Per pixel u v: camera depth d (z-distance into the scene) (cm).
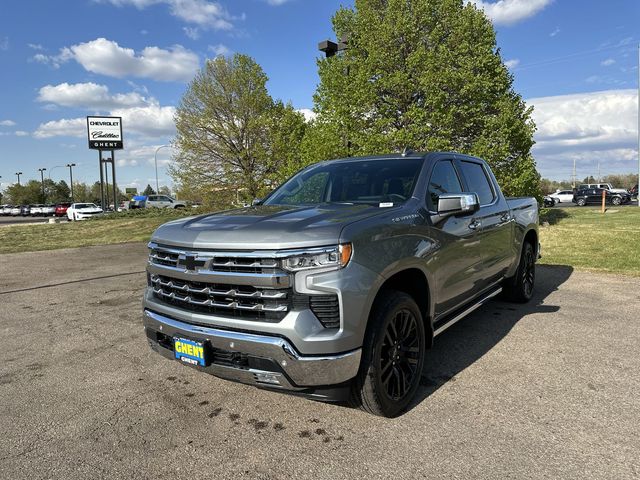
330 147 1333
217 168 2283
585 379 374
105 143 4856
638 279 763
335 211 331
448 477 252
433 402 340
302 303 273
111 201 10075
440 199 360
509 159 1389
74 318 613
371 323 297
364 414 326
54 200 11038
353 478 254
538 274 826
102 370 425
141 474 263
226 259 291
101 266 1098
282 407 341
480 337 484
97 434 309
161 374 412
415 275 350
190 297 310
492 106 1334
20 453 288
